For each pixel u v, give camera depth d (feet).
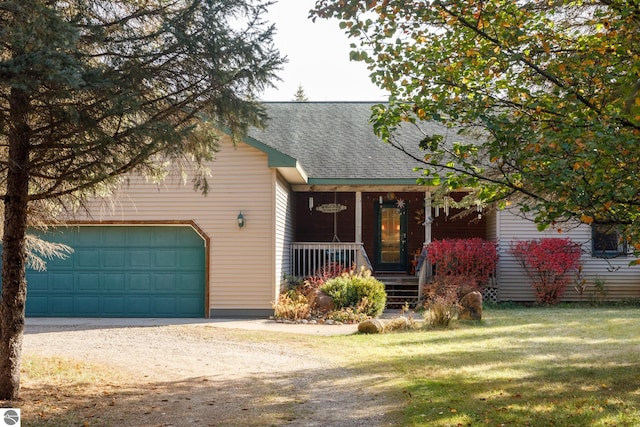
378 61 24.12
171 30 24.39
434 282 60.54
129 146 24.43
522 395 25.86
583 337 41.50
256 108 26.78
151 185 56.29
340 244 63.31
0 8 20.11
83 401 26.37
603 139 19.45
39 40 20.13
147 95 25.85
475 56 24.25
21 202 26.16
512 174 23.31
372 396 26.55
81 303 57.31
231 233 55.72
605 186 19.24
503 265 64.85
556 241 62.69
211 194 55.93
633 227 20.11
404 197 74.02
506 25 23.40
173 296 56.80
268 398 26.68
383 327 46.11
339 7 22.84
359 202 65.26
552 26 25.35
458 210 73.15
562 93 24.00
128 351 39.19
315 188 65.72
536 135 21.17
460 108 23.41
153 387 29.09
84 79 21.79
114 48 24.75
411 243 73.67
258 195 55.52
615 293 64.44
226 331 46.78
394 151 69.77
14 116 22.61
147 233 57.06
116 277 57.26
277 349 39.73
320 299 54.95
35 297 57.57
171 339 43.78
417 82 24.63
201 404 25.80
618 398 25.09
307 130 75.77
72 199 30.27
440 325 47.62
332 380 30.19
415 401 25.09
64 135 23.48
